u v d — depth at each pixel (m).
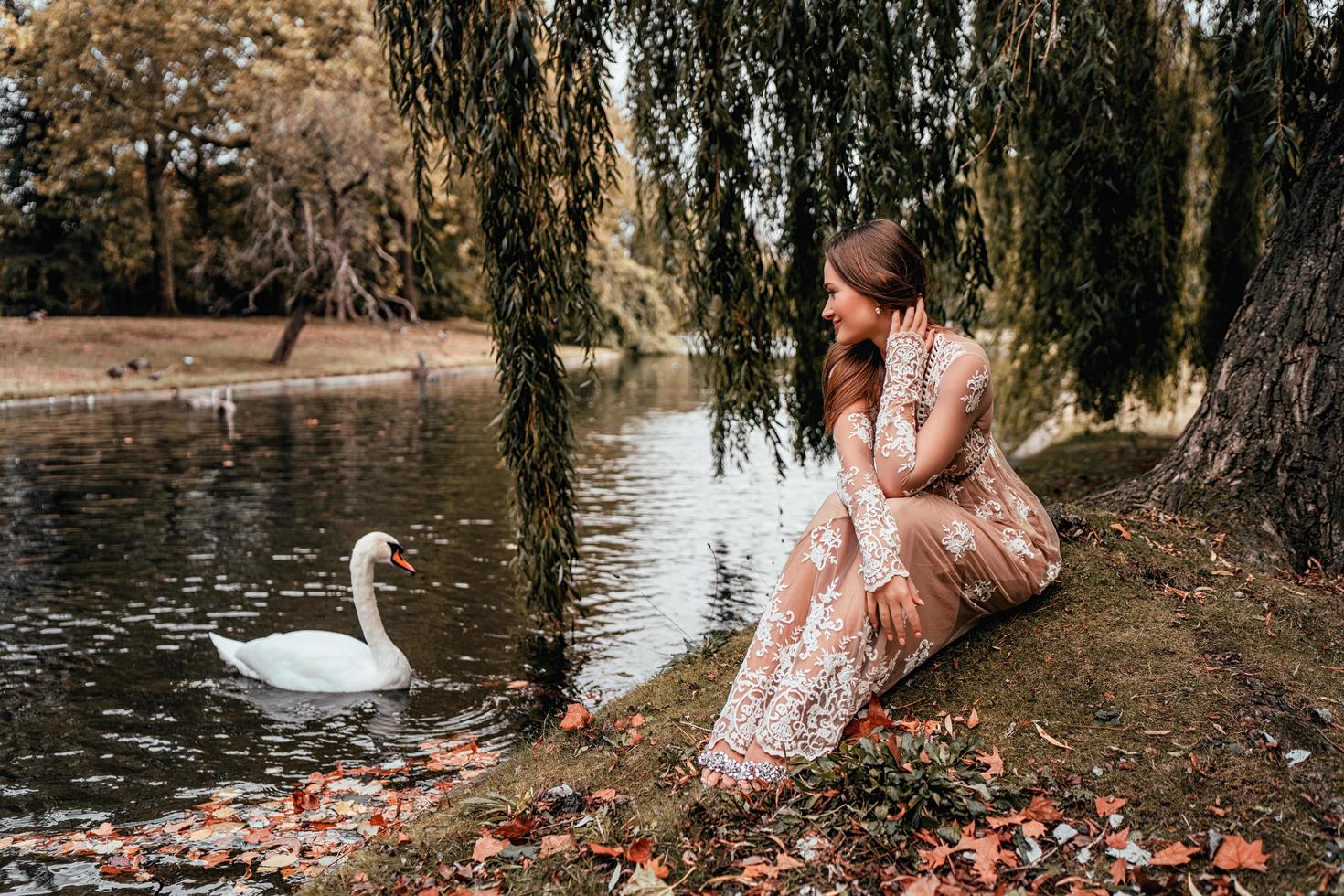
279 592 7.24
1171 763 2.58
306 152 25.48
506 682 5.51
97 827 3.92
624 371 33.72
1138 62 6.26
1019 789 2.57
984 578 3.01
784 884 2.32
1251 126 7.07
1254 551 3.77
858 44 4.64
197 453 14.30
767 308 6.04
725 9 4.88
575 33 4.80
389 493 11.14
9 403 20.33
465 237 33.06
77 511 10.16
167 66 30.28
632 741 3.16
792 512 10.07
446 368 32.59
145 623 6.59
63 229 39.81
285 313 42.91
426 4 4.80
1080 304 7.40
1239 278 7.78
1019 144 6.70
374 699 5.32
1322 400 3.94
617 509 10.28
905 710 2.97
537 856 2.57
